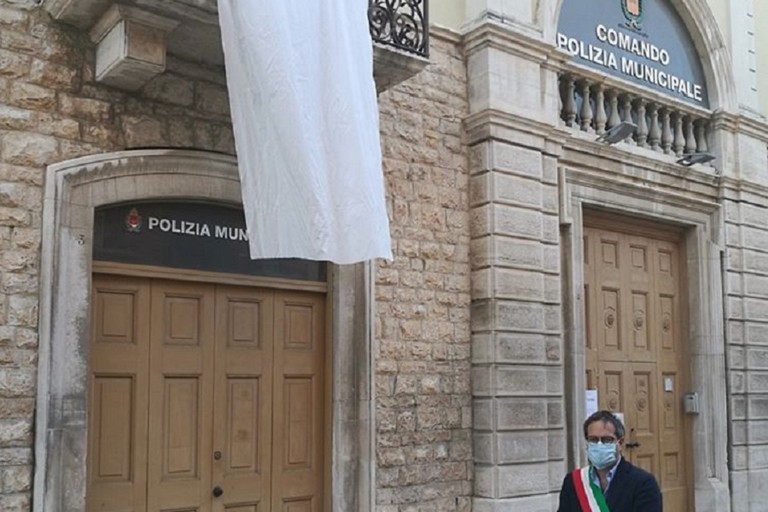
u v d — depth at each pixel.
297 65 5.73
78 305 5.83
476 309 8.04
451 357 7.88
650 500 4.64
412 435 7.50
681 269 10.51
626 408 9.59
